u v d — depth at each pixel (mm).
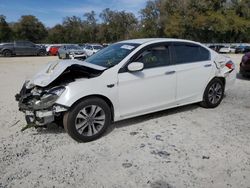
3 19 73500
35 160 3941
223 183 3387
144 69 5066
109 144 4453
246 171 3645
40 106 4266
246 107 6480
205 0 53906
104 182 3418
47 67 4977
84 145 4418
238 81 10000
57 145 4414
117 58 5004
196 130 5020
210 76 6102
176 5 57094
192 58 5879
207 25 51812
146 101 5125
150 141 4555
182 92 5664
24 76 12344
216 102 6355
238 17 53812
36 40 80000
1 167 3754
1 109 6352
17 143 4480
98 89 4480
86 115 4453
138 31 67875
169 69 5371
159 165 3799
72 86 4316
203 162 3871
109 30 78250
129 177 3518
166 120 5535
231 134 4836
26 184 3381
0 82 10555
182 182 3404
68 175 3568
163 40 5516
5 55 29234
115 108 4770
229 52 43188
